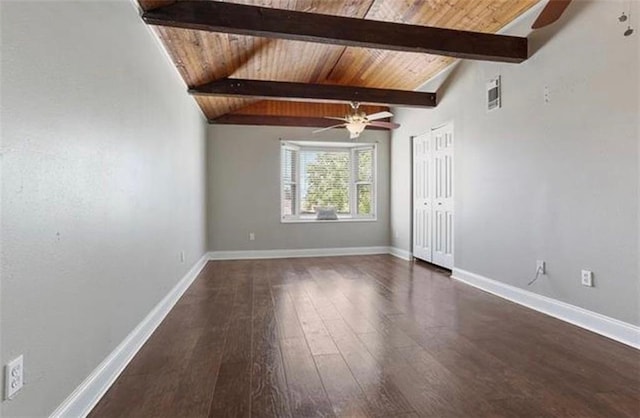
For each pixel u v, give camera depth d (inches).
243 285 172.4
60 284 62.0
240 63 174.4
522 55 135.6
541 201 130.0
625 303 101.7
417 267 214.5
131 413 69.9
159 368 88.3
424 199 225.6
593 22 109.7
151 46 114.7
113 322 83.8
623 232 102.0
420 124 225.1
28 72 53.9
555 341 103.1
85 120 70.9
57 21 61.4
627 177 100.9
